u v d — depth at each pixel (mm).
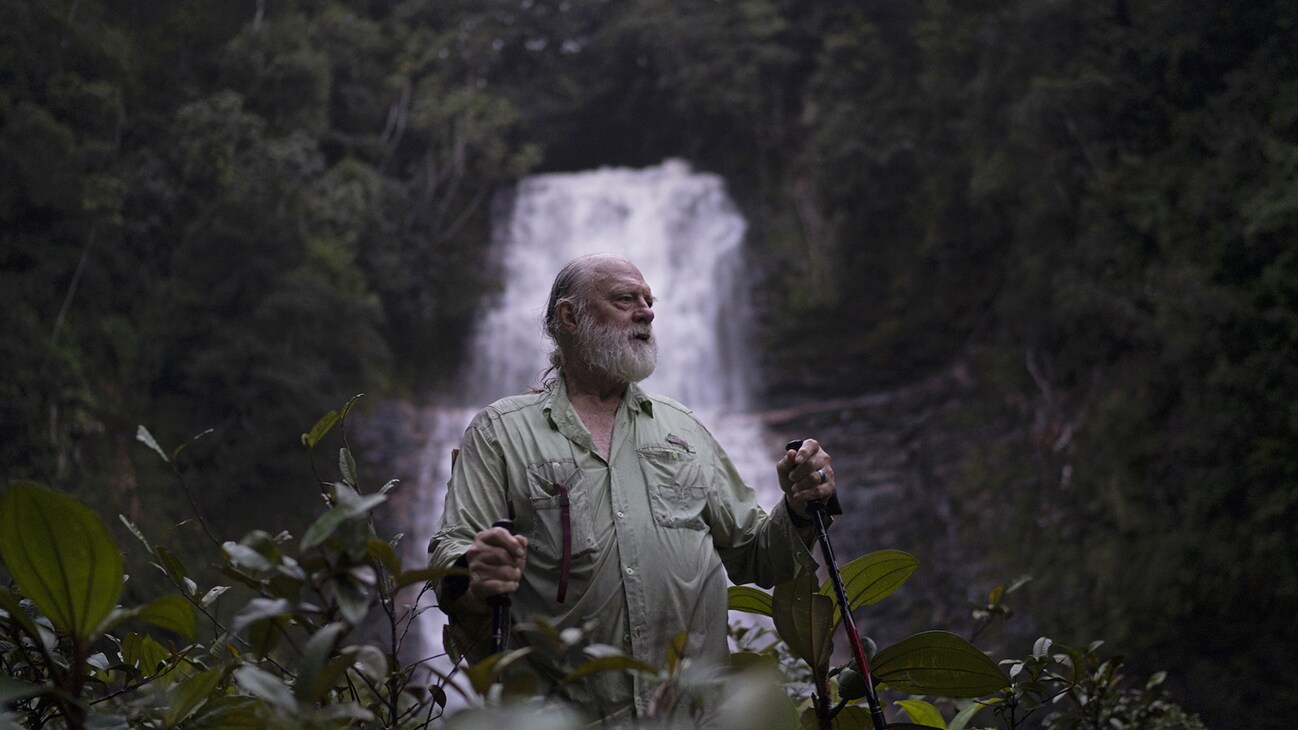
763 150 28469
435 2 29766
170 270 21656
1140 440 19391
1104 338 20656
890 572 2162
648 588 2068
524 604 2064
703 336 26375
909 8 27000
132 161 21328
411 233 26906
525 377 26250
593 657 1371
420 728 1668
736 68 28266
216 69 23953
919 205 25078
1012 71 22797
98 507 18609
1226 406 18156
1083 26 21703
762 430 24578
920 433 23766
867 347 25297
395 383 25188
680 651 1375
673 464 2232
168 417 21062
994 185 22312
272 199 21719
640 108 31188
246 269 21734
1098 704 2721
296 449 21750
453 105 26766
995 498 21766
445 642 1974
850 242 25656
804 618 1872
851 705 2078
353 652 1262
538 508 2123
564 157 31781
